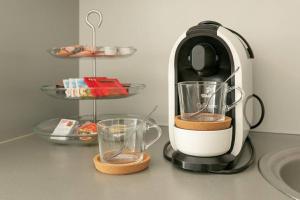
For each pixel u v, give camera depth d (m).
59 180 0.60
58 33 1.06
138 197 0.52
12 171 0.65
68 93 0.84
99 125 0.68
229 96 0.68
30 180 0.60
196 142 0.62
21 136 0.93
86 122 0.93
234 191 0.55
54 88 0.85
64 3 1.09
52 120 1.00
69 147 0.84
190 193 0.54
